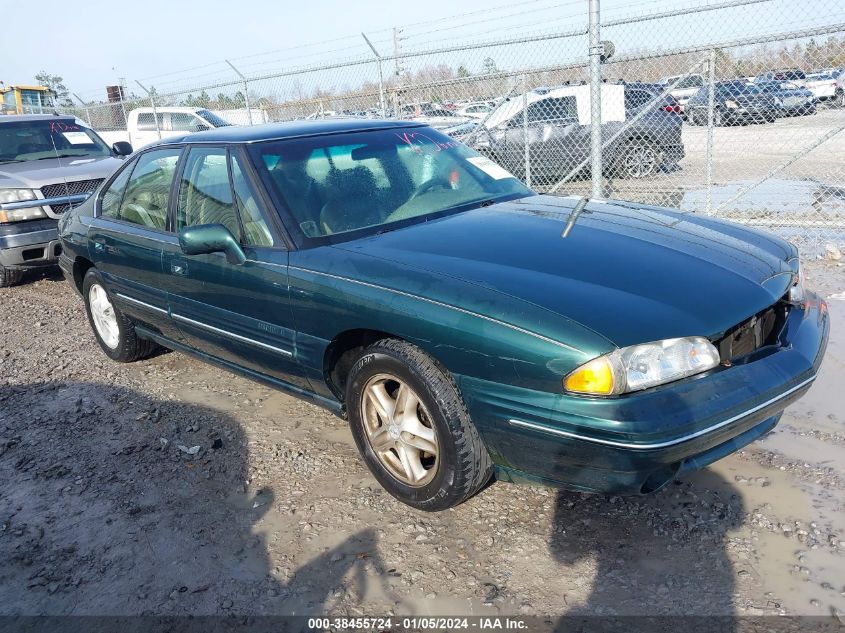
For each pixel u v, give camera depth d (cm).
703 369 256
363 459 347
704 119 961
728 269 293
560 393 251
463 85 967
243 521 323
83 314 702
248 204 366
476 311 271
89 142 946
